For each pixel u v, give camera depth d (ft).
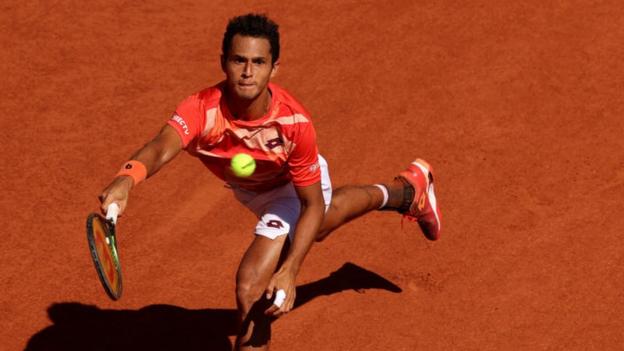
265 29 51.37
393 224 79.46
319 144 89.61
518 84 96.99
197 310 70.74
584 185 83.15
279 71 100.58
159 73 100.94
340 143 89.66
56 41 105.91
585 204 80.69
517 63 100.12
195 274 74.13
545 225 78.33
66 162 87.10
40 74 100.42
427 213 72.64
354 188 66.39
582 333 66.95
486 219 79.36
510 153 87.45
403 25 107.76
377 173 85.71
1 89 97.76
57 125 92.27
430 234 74.74
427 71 99.66
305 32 107.45
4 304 70.59
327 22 109.19
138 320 69.67
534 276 72.69
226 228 78.95
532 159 86.58
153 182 84.33
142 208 81.25
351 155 88.07
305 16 110.52
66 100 96.17
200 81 99.71
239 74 51.21
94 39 106.52
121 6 112.88
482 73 98.84
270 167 55.72
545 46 102.89
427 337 67.10
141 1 114.21
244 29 51.06
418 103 94.73
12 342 67.10
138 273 74.18
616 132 90.02
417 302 70.69
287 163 54.90
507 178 84.28
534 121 91.76
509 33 105.40
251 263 56.59
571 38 104.27
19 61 102.37
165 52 104.58
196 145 54.65
